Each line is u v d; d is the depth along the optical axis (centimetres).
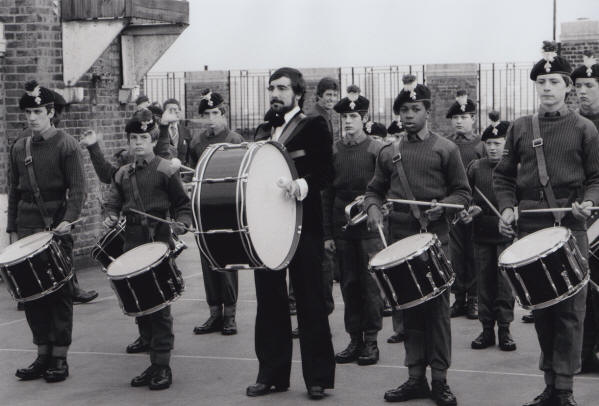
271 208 643
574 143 628
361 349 792
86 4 1213
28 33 1195
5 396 705
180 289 712
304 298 684
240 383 731
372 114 2489
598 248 673
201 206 621
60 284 720
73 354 834
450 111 1063
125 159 980
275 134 695
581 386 698
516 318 970
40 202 779
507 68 2430
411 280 632
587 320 730
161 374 721
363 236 778
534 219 643
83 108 1295
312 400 679
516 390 695
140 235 774
